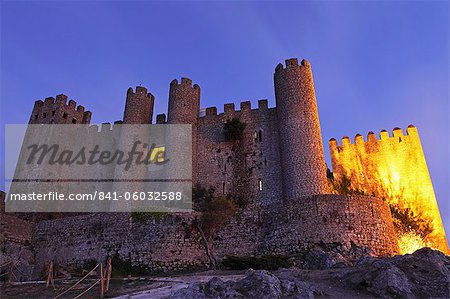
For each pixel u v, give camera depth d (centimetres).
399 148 5150
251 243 3625
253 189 4662
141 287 2377
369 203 3562
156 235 3600
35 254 3950
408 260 2348
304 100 4522
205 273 2959
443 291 2034
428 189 4788
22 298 2220
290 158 4284
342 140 5459
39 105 5962
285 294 2023
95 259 3669
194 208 4403
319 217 3462
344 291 2169
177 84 5412
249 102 5316
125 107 5425
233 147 5031
